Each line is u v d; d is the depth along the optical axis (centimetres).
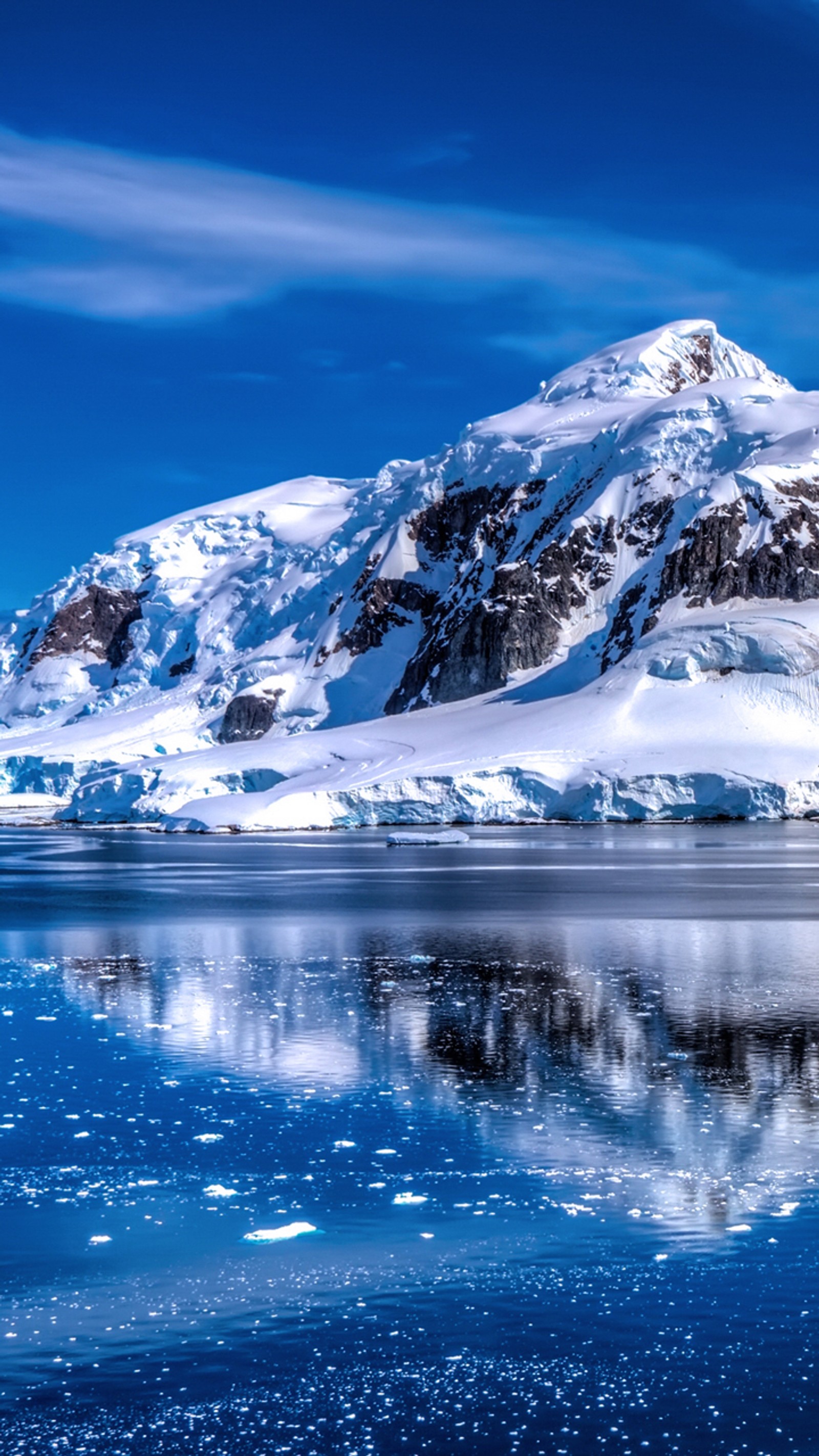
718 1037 3120
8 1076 2777
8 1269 1717
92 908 7062
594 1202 1923
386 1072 2773
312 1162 2153
